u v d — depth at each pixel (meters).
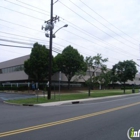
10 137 6.69
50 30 23.19
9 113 12.48
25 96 28.91
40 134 7.11
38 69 37.75
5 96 29.34
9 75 53.50
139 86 88.19
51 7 23.67
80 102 22.33
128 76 45.66
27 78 45.09
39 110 14.26
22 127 8.23
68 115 11.68
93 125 8.80
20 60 48.44
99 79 33.97
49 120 9.93
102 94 37.06
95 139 6.59
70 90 47.88
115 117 11.00
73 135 7.04
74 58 43.31
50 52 23.19
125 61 46.56
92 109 14.90
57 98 24.89
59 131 7.59
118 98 28.66
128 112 13.08
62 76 51.22
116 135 7.15
